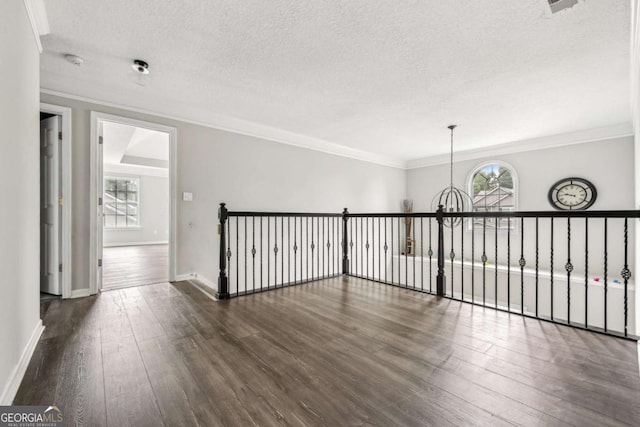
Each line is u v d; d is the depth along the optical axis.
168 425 1.19
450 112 3.76
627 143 4.17
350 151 5.75
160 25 2.10
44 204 3.05
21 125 1.60
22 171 1.61
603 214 2.05
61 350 1.81
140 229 8.63
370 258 6.17
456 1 1.84
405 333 2.11
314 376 1.55
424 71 2.72
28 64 1.75
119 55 2.50
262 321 2.33
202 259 3.82
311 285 3.52
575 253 4.61
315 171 5.17
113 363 1.66
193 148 3.75
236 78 2.90
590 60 2.50
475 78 2.84
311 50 2.40
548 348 1.87
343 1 1.84
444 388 1.45
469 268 5.50
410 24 2.06
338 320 2.36
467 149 5.77
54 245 2.96
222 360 1.71
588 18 1.96
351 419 1.23
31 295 1.80
